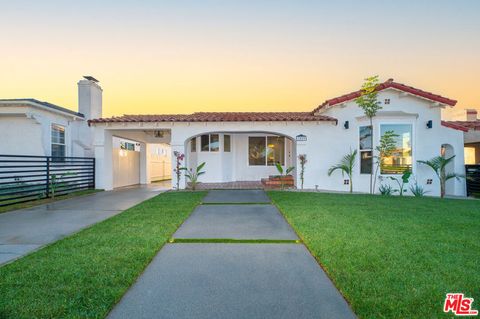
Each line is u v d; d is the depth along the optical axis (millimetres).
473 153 16125
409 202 9086
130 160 17141
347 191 12570
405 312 2600
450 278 3314
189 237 5176
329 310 2703
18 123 13719
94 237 5023
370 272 3492
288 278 3424
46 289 3021
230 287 3184
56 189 11312
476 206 8367
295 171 13461
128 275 3396
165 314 2631
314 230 5465
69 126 15453
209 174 15680
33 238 5152
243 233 5441
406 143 12070
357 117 12500
